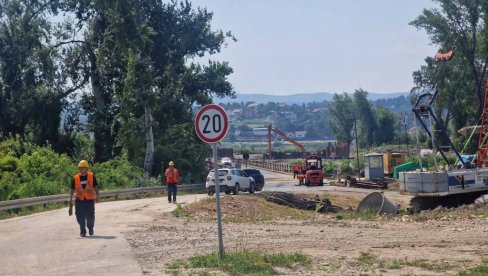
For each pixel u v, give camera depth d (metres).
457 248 15.43
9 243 17.53
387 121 158.88
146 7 65.50
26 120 61.69
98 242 17.34
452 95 80.25
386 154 70.44
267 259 13.54
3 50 60.84
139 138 56.97
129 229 20.84
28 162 43.28
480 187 30.77
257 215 28.97
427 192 30.12
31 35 61.53
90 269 13.12
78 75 65.44
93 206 18.89
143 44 56.59
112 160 56.28
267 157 146.25
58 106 62.94
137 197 43.53
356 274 12.19
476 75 77.50
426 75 90.69
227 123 13.30
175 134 61.69
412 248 15.64
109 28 57.88
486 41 74.69
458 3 75.81
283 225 22.34
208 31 69.06
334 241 17.28
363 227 21.02
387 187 54.00
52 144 62.59
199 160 62.69
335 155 120.06
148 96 56.44
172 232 19.95
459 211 25.53
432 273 12.16
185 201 35.44
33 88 61.50
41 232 20.08
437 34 77.19
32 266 13.62
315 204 34.00
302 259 13.77
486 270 12.03
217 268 12.96
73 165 47.31
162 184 55.19
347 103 164.25
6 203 28.36
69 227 21.41
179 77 65.19
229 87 70.00
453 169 32.50
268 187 57.97
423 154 61.38
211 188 43.03
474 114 80.69
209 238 18.31
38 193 36.97
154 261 14.14
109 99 64.56
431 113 32.41
